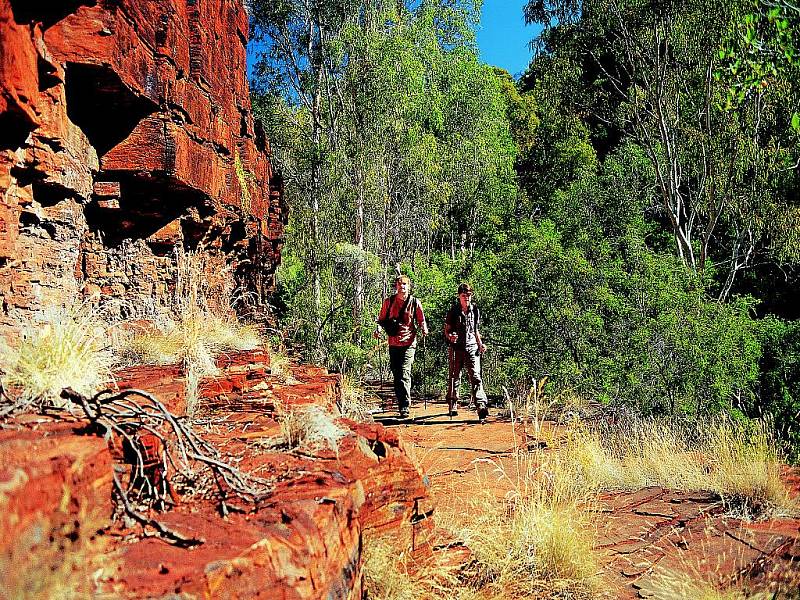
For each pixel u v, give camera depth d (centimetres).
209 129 790
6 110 384
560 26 2388
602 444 747
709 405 909
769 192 2056
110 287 614
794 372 1040
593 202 2275
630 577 415
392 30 2839
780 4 1127
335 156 2523
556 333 1075
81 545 169
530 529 431
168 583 178
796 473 623
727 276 2258
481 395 947
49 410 258
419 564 355
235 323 916
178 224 717
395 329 976
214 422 390
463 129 3825
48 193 488
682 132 2188
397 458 352
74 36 468
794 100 1822
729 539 464
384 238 2897
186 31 717
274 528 226
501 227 2766
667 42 2067
